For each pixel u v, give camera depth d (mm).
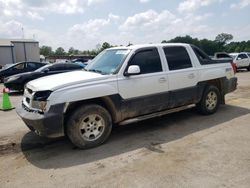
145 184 3479
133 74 5090
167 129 5789
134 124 6246
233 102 8367
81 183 3588
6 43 41625
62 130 4543
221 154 4328
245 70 24406
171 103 5879
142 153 4520
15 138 5578
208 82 6699
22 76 12609
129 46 5691
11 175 3910
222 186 3357
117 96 5016
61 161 4332
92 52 72188
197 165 3963
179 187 3371
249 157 4184
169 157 4297
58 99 4434
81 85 4656
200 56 6652
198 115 6816
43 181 3688
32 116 4488
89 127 4801
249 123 6000
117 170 3920
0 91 14344
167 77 5699
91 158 4398
